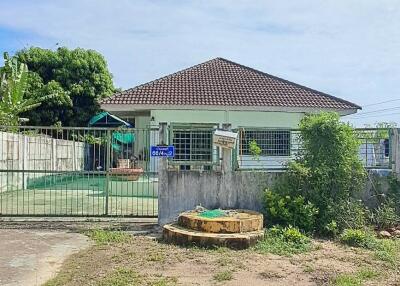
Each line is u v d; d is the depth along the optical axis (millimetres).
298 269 6375
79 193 13859
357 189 9477
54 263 6480
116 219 9758
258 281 5793
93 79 27562
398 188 9617
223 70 22141
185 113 18594
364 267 6531
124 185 12109
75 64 27391
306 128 9438
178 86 19797
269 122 19078
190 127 9531
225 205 9383
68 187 13352
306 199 9094
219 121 18750
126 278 5715
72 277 5785
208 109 18219
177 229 7973
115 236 8180
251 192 9453
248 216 8375
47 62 27562
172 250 7285
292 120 19250
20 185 15305
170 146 9305
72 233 8500
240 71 22250
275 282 5766
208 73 21594
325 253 7320
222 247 7391
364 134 9703
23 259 6672
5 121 18047
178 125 9516
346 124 9430
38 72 27406
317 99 19875
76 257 6773
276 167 9625
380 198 9594
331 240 8305
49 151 17109
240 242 7473
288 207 8914
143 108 18125
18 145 15133
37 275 5918
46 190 14969
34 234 8367
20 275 5898
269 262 6703
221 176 9391
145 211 10742
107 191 9969
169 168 9375
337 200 9109
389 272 6328
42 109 25828
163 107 18000
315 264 6652
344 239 8078
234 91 19672
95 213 10328
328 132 9227
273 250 7352
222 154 9477
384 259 6988
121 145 11172
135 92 19031
